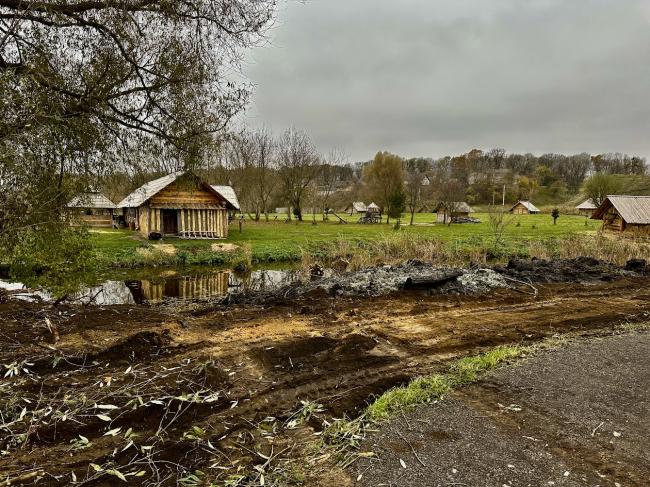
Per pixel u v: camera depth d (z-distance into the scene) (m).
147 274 16.03
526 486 2.92
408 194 50.53
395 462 3.19
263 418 3.88
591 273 12.59
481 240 26.34
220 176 40.78
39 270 7.81
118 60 7.43
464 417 3.88
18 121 6.06
